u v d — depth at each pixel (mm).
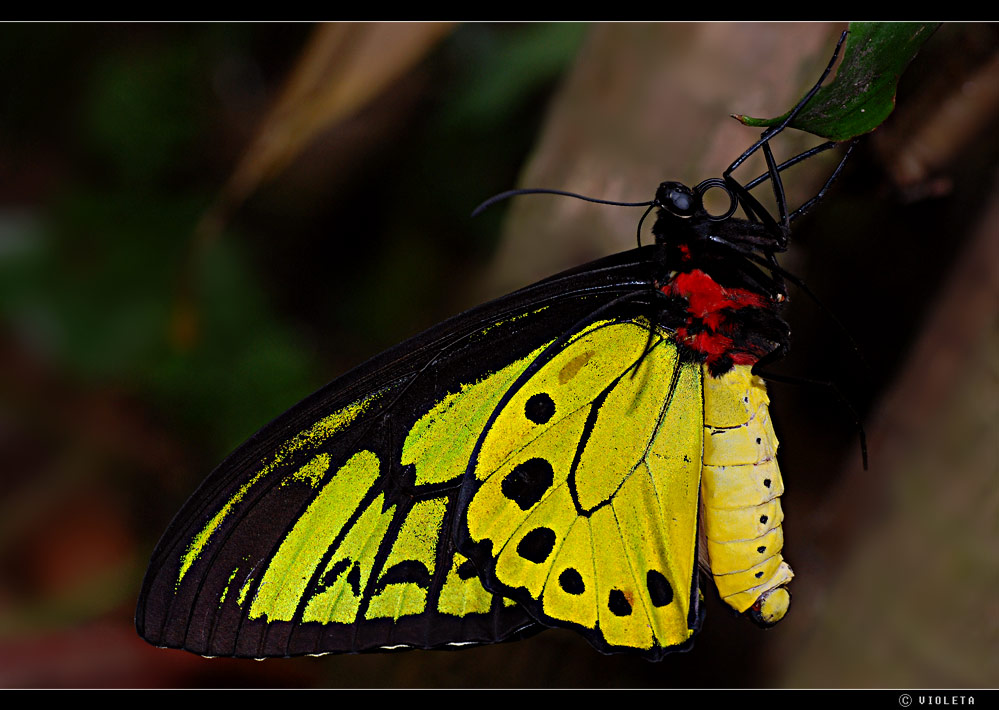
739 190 677
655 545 685
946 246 711
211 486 676
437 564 685
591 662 750
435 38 696
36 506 797
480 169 795
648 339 683
